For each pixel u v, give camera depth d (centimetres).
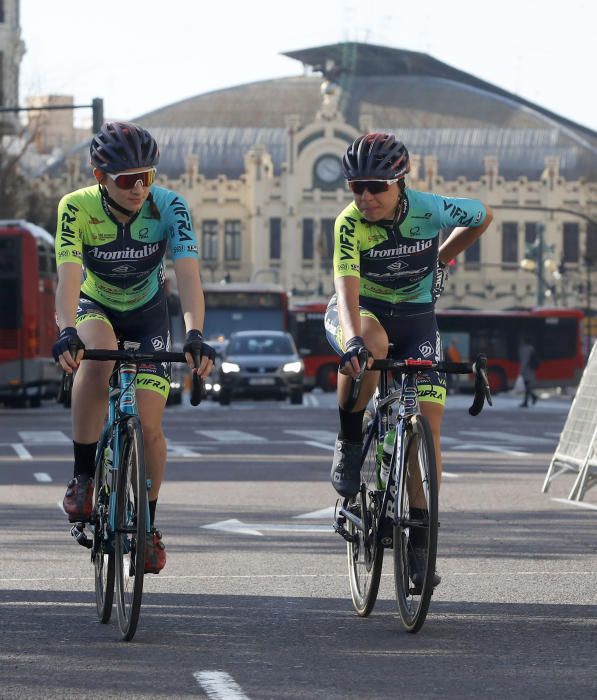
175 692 621
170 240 783
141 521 723
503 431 3158
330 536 1218
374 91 14125
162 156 13388
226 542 1173
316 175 12925
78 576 979
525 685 634
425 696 612
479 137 13488
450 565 1027
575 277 12112
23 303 4197
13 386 4206
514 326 7088
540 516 1388
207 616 817
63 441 2761
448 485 1744
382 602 872
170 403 4603
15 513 1425
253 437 2855
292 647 724
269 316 6147
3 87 7688
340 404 815
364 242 798
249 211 13000
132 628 730
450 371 754
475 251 12950
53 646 726
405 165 788
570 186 13000
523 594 895
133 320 809
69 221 772
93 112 3550
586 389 1588
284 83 14275
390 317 823
